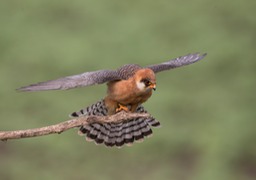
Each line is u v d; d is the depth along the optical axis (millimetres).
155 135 22031
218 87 24156
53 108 22406
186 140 22188
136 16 26703
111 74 11016
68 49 24781
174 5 27406
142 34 25781
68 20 26734
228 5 27594
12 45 25422
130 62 24547
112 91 11328
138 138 12352
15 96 23062
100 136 12328
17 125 22203
